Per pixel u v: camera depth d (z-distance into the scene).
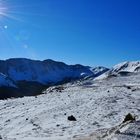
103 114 27.69
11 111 35.72
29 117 30.00
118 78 108.69
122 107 30.50
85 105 33.44
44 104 37.59
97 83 88.44
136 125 10.36
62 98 41.22
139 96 38.06
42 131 22.67
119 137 9.47
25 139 17.59
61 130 22.48
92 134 15.80
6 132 24.53
